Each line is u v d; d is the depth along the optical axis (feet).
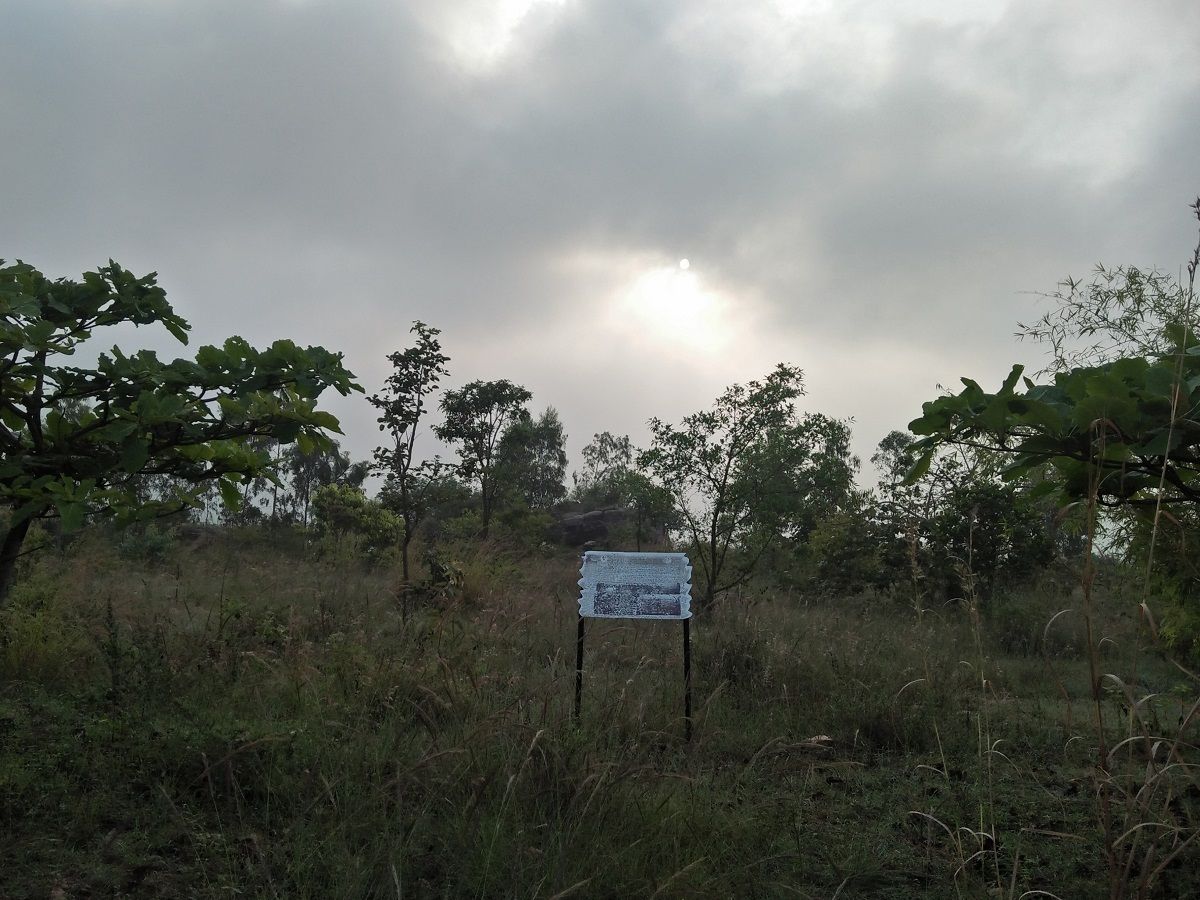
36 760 14.24
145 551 55.83
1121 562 20.93
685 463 42.96
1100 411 10.93
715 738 19.12
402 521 77.61
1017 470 12.61
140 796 13.84
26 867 11.56
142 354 15.33
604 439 182.09
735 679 24.82
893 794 16.90
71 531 14.16
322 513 81.35
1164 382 10.96
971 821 15.26
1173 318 20.43
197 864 11.92
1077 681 29.58
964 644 34.50
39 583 28.07
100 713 16.99
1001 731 21.35
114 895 11.22
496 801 13.30
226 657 20.58
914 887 12.92
